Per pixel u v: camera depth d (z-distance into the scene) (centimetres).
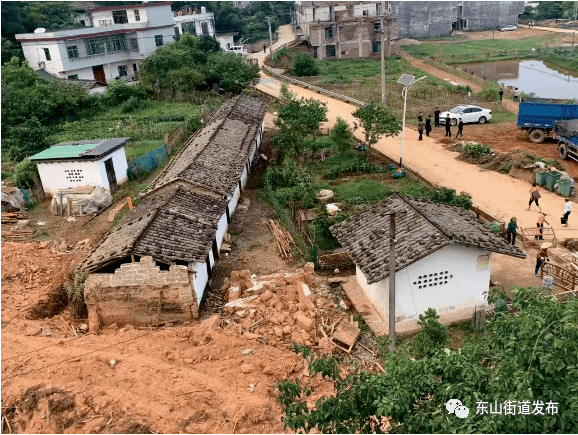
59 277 1978
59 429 1202
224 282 1917
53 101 4400
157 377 1368
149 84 5094
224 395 1304
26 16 6366
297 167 2983
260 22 9712
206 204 2175
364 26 7269
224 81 5091
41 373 1395
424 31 9681
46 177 2802
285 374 1390
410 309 1645
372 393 784
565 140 2988
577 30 9656
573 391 709
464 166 3103
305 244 2189
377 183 2827
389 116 3070
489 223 2155
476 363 825
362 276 1856
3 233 2406
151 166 3266
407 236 1703
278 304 1714
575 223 2291
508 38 9319
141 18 6253
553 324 742
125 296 1664
